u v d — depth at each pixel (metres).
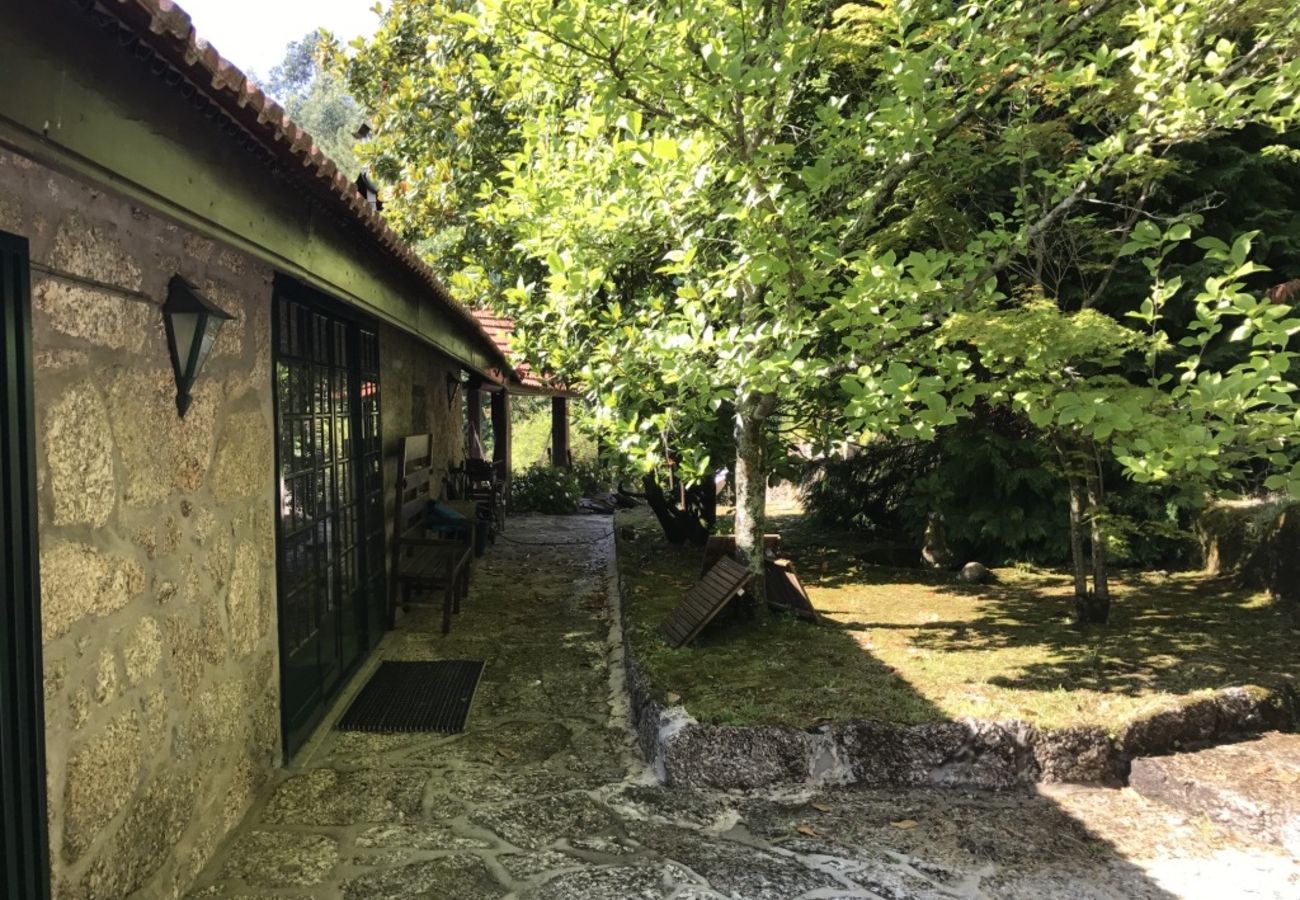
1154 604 5.46
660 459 4.43
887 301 3.58
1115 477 6.62
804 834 3.07
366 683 4.73
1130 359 6.21
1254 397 3.24
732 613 4.96
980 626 4.95
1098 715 3.57
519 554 9.06
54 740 1.94
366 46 10.29
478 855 2.93
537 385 11.86
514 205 4.94
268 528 3.46
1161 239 3.56
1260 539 5.88
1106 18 4.45
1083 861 2.89
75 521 2.04
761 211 3.78
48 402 1.95
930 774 3.42
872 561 7.49
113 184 1.86
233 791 3.09
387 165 10.35
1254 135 6.38
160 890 2.48
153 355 2.46
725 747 3.43
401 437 6.18
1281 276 6.60
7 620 1.75
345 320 4.71
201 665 2.79
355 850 2.95
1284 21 3.59
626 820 3.18
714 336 3.93
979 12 4.18
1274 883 2.75
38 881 1.83
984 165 4.86
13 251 1.79
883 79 4.41
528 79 4.35
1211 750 3.53
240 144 2.45
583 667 5.08
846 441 5.64
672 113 4.09
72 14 1.65
